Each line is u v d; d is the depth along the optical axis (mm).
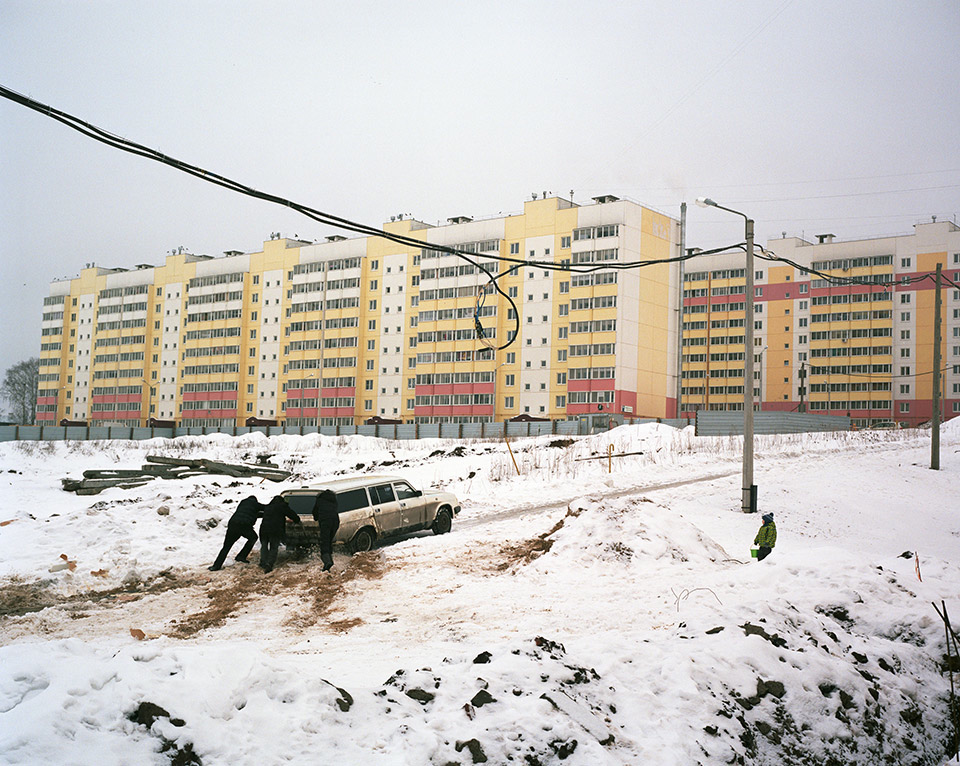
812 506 24031
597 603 11195
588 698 6461
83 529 15516
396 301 90625
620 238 77188
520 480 29438
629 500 15391
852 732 7230
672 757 5914
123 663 5488
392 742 5535
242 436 62906
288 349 98562
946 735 8039
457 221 89188
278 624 10352
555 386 80000
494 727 5672
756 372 98562
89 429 73125
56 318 120812
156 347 110938
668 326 83688
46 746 4598
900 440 45594
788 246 97688
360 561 14438
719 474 30625
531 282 82000
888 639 9570
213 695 5422
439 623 10234
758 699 6992
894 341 90188
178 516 17562
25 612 10867
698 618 8555
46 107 9125
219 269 105562
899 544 20500
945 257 88375
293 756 5211
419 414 86500
